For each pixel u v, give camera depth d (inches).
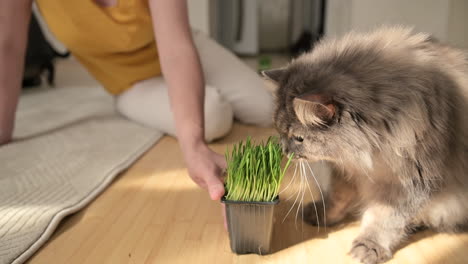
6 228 41.5
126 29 73.9
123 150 67.5
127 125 83.0
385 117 35.1
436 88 36.3
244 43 232.2
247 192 36.2
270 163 35.9
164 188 54.7
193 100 48.0
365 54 38.4
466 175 40.5
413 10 136.3
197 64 51.1
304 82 38.6
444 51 41.1
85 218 46.4
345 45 41.2
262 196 36.5
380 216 40.4
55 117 90.0
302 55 45.1
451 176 39.6
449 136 37.5
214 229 44.0
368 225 41.1
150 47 81.5
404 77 35.6
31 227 42.0
